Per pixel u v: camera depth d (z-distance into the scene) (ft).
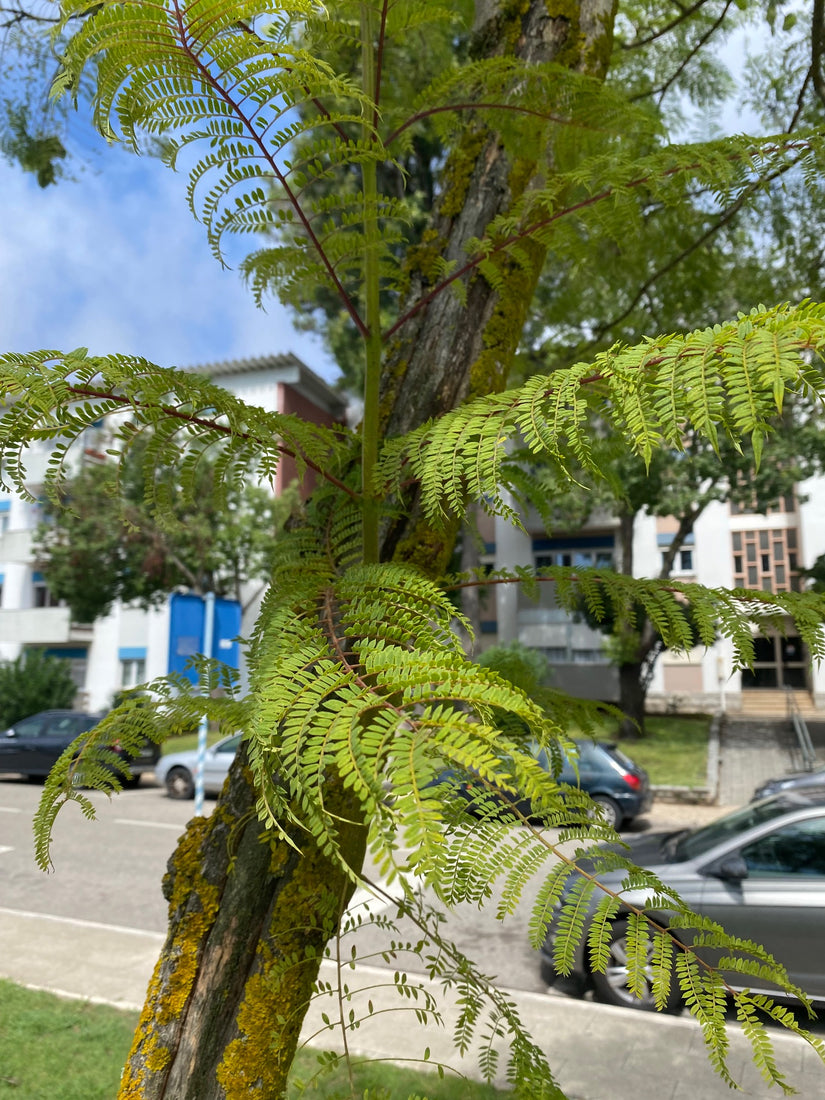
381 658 2.38
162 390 3.24
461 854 2.78
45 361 2.92
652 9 14.02
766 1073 2.64
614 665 68.39
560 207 5.33
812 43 10.76
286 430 3.82
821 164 4.38
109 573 63.05
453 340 5.42
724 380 2.04
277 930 4.32
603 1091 11.89
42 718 51.72
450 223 5.80
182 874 4.68
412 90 7.32
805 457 47.75
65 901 24.12
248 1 2.83
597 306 14.02
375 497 4.33
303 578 3.91
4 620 86.63
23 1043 13.30
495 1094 11.12
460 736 1.89
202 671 4.22
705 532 76.54
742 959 2.77
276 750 2.17
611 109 4.86
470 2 7.35
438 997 15.21
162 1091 4.19
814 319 1.97
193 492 4.10
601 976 15.92
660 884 2.76
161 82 3.17
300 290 4.64
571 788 2.98
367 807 1.81
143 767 46.80
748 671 3.74
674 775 45.91
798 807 17.87
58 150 10.62
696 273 12.27
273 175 3.59
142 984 16.58
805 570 49.19
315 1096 10.98
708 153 4.24
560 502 54.49
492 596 78.28
